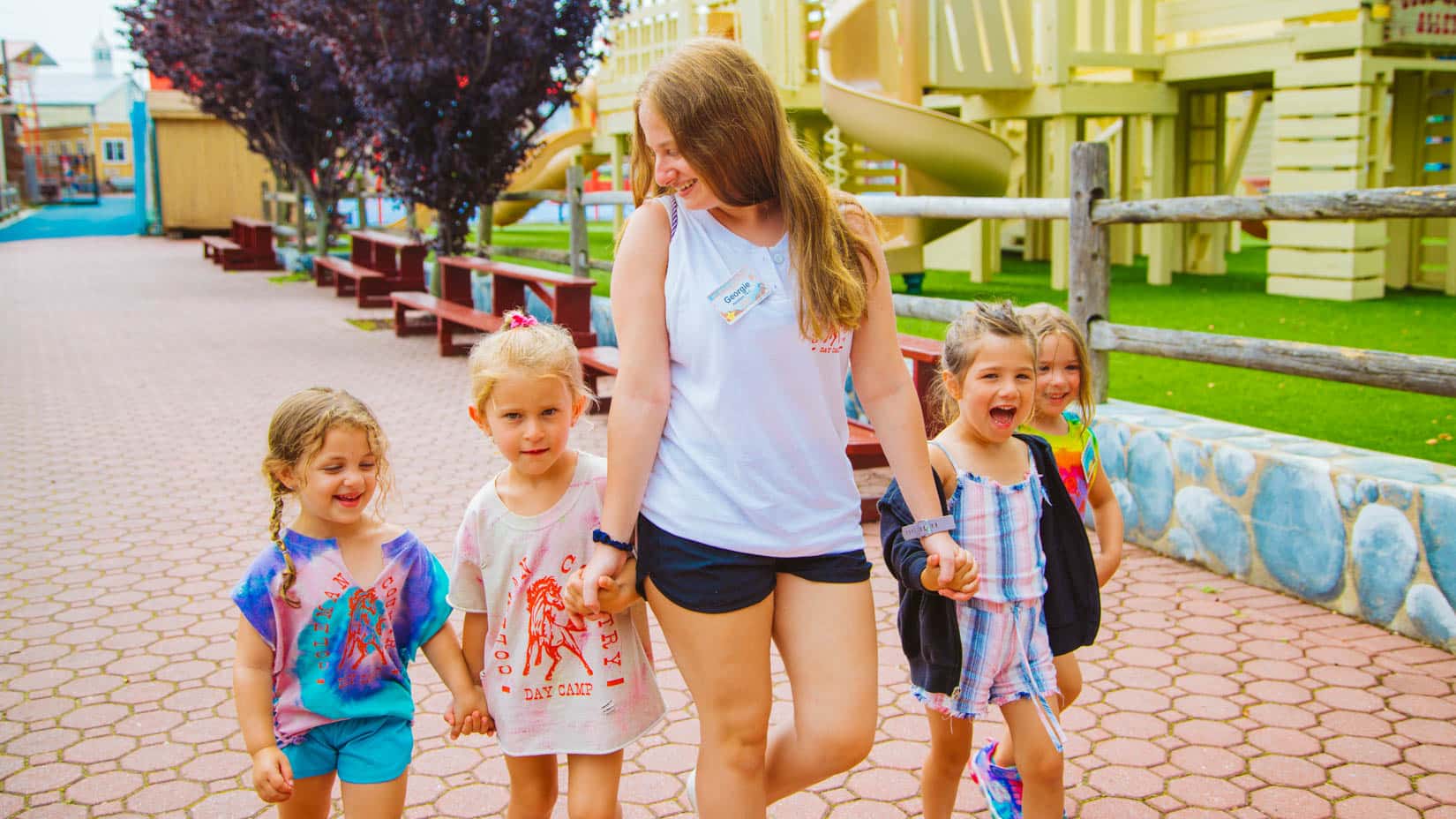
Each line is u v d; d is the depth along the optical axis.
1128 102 12.95
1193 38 14.66
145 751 3.31
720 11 15.92
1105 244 5.40
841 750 2.16
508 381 2.29
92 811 2.97
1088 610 2.63
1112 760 3.22
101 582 4.75
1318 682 3.68
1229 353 4.79
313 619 2.35
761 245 2.21
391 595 2.43
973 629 2.53
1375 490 4.06
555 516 2.39
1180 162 14.48
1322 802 2.97
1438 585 3.89
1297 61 11.48
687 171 2.14
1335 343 8.46
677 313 2.20
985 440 2.60
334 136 18.50
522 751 2.40
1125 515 5.17
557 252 13.16
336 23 11.81
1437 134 13.67
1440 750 3.24
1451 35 11.09
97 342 11.80
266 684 2.33
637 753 3.31
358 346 11.52
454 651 2.50
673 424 2.23
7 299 16.08
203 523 5.58
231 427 7.78
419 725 3.50
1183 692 3.64
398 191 12.76
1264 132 22.66
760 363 2.16
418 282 15.19
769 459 2.17
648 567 2.24
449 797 3.07
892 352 2.35
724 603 2.18
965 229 15.97
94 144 58.91
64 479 6.43
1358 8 10.77
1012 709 2.54
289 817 2.44
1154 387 7.49
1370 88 11.06
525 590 2.39
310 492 2.32
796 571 2.24
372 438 2.37
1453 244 11.65
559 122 34.84
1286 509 4.40
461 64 11.63
